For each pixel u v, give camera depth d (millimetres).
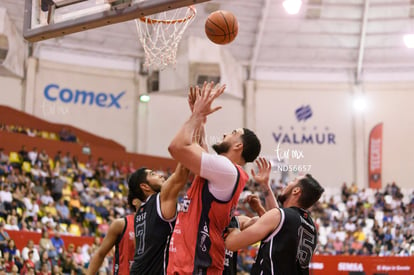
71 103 20484
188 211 3311
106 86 21125
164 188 3793
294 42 22156
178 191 3754
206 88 3303
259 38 21547
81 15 5199
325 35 21953
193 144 3232
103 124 20891
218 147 3549
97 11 5105
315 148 22172
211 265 3234
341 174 21984
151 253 3795
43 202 14859
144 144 21266
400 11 21078
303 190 3844
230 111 22188
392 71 22609
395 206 19844
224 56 21234
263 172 4191
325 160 22094
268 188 4156
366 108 22422
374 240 17688
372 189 20844
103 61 21219
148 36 8906
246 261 14500
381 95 22453
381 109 22375
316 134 22297
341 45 22281
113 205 16891
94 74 21000
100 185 17828
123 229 4707
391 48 22156
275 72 22797
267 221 3570
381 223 18766
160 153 21391
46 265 11227
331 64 22672
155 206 3848
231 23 4551
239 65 22438
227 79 21188
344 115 22469
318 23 21578
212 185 3246
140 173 4551
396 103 22375
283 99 22562
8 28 18266
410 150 22031
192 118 3264
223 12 4598
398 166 21938
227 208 3275
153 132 21438
